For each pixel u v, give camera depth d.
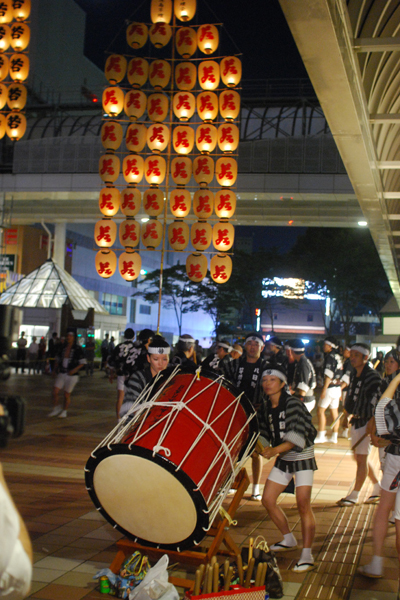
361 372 6.46
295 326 59.00
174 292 40.78
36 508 5.77
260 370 6.52
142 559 3.89
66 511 5.69
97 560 4.45
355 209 24.89
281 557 4.67
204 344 76.50
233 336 43.66
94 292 51.62
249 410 4.32
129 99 12.61
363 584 4.21
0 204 26.39
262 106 26.97
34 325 30.52
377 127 7.49
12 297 31.62
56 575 4.14
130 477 3.63
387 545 5.13
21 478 6.95
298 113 26.50
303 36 4.64
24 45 16.42
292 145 24.05
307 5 4.20
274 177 23.94
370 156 7.47
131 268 12.94
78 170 25.81
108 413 13.59
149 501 3.65
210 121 12.87
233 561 4.15
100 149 25.80
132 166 12.77
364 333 58.31
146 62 12.45
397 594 4.03
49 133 29.19
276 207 25.45
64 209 28.48
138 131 12.68
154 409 3.91
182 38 11.98
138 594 3.55
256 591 3.57
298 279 36.28
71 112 30.75
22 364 26.73
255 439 4.45
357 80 5.71
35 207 28.58
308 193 23.78
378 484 6.41
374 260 31.98
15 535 1.32
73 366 12.50
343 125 6.32
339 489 7.09
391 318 30.58
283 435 4.53
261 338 6.57
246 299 38.53
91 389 20.78
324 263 32.59
